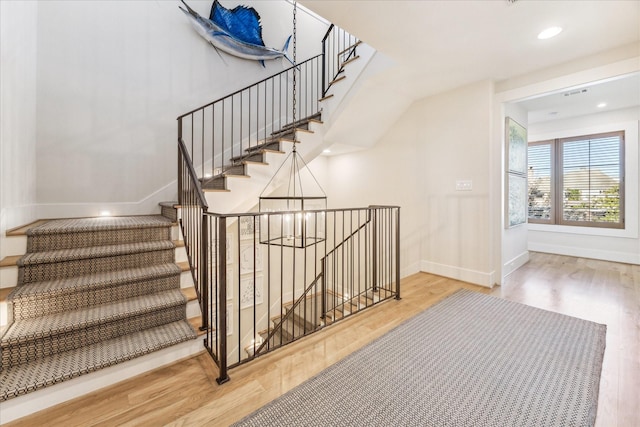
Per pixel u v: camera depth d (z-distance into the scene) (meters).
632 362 1.86
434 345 2.06
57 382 1.42
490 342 2.10
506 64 2.92
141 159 3.42
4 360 1.48
